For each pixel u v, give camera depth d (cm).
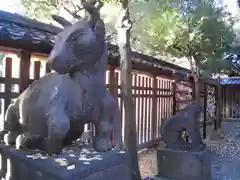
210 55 779
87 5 201
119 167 250
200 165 475
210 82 1120
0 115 359
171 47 718
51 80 243
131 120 421
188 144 501
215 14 709
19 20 321
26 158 230
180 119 501
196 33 686
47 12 433
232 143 976
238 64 1579
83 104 224
